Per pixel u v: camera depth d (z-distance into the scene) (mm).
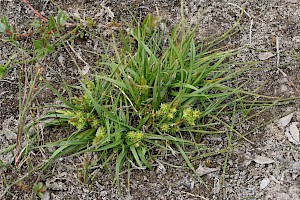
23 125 2461
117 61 2760
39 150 2545
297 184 2426
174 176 2465
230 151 2520
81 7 3025
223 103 2654
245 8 2980
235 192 2424
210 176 2463
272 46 2844
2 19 2789
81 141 2496
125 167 2486
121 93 2586
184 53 2658
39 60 2812
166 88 2561
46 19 2941
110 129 2480
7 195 2430
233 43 2859
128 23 2963
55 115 2555
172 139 2475
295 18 2936
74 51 2816
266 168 2479
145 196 2422
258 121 2607
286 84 2713
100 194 2430
